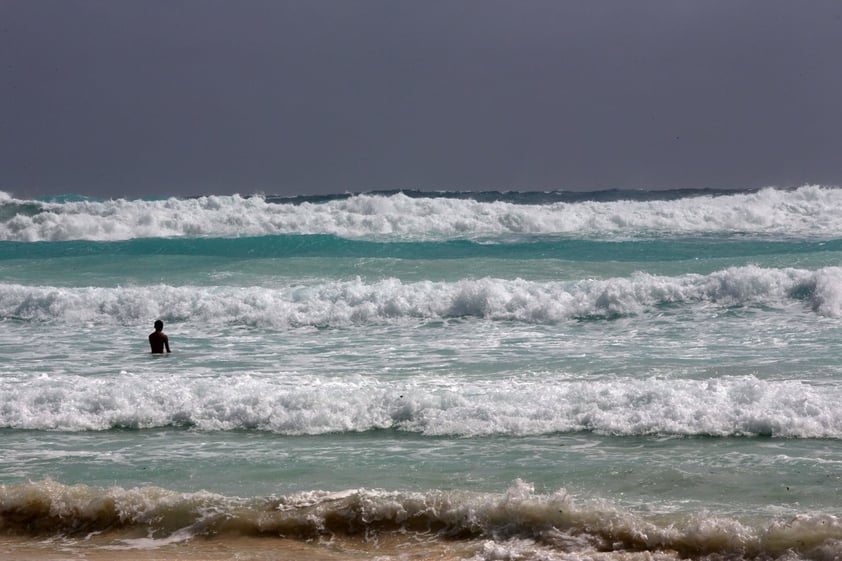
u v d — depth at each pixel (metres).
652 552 29.42
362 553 30.84
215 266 102.31
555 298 75.31
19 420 47.62
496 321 73.19
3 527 34.12
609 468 37.91
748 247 109.50
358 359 61.00
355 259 101.00
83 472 39.75
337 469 39.16
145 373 57.62
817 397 44.53
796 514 31.88
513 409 45.50
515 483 35.69
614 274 91.75
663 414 43.94
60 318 78.94
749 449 39.88
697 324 68.50
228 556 30.86
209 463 40.59
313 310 76.00
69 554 31.50
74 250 121.50
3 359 63.25
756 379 48.53
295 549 31.39
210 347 66.94
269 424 46.34
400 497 33.16
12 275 101.81
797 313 69.88
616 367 55.69
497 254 110.44
